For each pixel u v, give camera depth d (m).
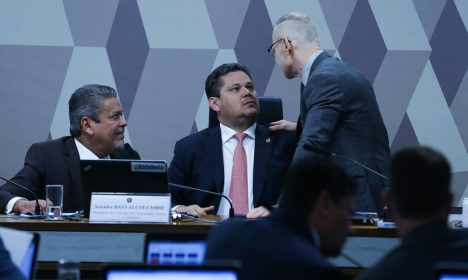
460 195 11.92
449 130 11.95
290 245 4.13
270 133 9.15
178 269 3.65
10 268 4.57
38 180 8.79
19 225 6.82
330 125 8.19
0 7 11.81
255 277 4.11
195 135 9.20
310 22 8.80
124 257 6.81
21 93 11.78
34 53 11.81
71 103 8.98
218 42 11.90
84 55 11.83
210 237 4.53
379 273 3.86
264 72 11.86
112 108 8.91
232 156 8.98
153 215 6.93
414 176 3.94
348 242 6.57
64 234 6.81
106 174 7.15
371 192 8.24
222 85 9.05
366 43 11.91
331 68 8.41
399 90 11.92
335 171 4.29
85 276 6.82
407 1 11.93
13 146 11.77
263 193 8.82
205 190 8.52
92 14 11.86
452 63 11.95
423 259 3.82
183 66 11.88
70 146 8.95
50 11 11.84
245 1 11.90
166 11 11.90
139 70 11.86
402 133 11.93
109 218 6.92
